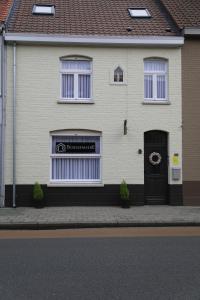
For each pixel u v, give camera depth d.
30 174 16.64
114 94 17.00
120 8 19.64
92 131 16.95
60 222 13.07
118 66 17.03
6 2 18.48
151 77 17.41
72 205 16.84
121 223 13.20
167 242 10.28
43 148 16.70
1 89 16.48
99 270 7.48
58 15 18.39
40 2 19.58
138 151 16.97
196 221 13.47
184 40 17.23
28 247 9.68
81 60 17.11
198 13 18.70
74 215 14.46
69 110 16.84
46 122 16.73
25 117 16.66
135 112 17.03
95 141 17.16
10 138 16.55
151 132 17.27
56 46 16.86
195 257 8.53
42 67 16.78
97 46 16.98
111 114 16.97
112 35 16.89
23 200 16.61
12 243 10.26
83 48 16.95
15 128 16.56
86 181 17.14
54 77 16.81
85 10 19.16
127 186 16.88
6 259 8.40
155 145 17.30
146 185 17.23
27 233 12.08
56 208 16.27
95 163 17.25
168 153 17.19
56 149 17.03
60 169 17.09
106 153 16.91
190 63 17.31
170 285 6.55
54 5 19.39
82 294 6.12
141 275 7.14
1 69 16.50
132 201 16.94
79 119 16.86
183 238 10.93
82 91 17.17
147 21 18.41
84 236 11.41
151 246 9.73
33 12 18.31
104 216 14.28
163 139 17.36
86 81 17.22
